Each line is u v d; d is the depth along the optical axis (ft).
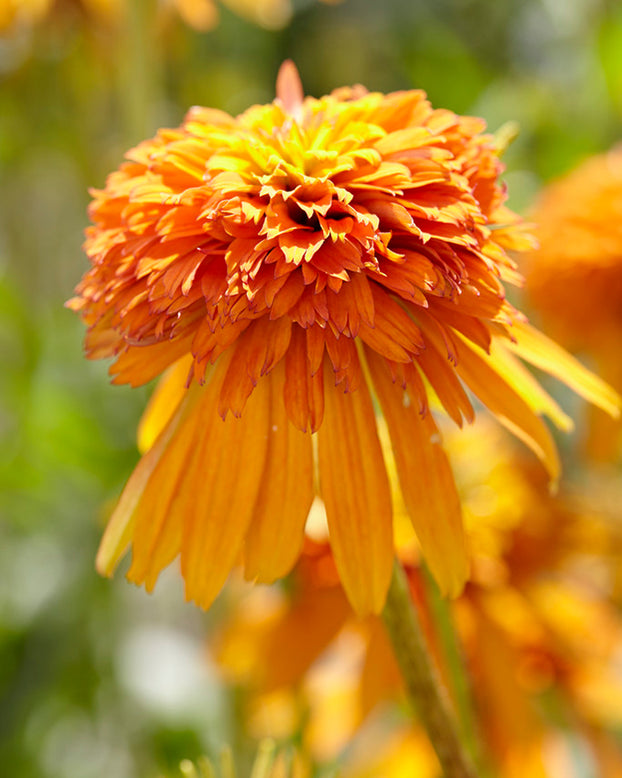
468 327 0.86
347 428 0.86
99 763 1.77
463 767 0.90
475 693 1.11
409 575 1.10
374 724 1.26
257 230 0.85
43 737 1.75
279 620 1.18
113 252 0.87
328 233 0.84
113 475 1.78
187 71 2.01
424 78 2.07
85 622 1.77
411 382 0.85
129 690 1.59
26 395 1.80
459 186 0.86
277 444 0.86
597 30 1.95
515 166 1.94
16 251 2.25
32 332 1.86
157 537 0.86
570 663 1.16
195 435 0.87
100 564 0.87
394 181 0.86
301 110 0.93
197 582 0.84
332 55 2.58
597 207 1.38
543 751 1.10
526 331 0.93
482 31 2.37
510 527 1.15
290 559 0.84
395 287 0.84
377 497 0.85
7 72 1.79
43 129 1.90
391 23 2.47
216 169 0.87
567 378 0.91
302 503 0.85
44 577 1.84
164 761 1.45
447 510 0.85
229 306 0.83
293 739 1.18
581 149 1.93
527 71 2.19
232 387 0.84
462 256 0.86
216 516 0.85
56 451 1.76
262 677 1.16
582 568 1.22
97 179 1.94
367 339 0.84
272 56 2.46
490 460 1.17
